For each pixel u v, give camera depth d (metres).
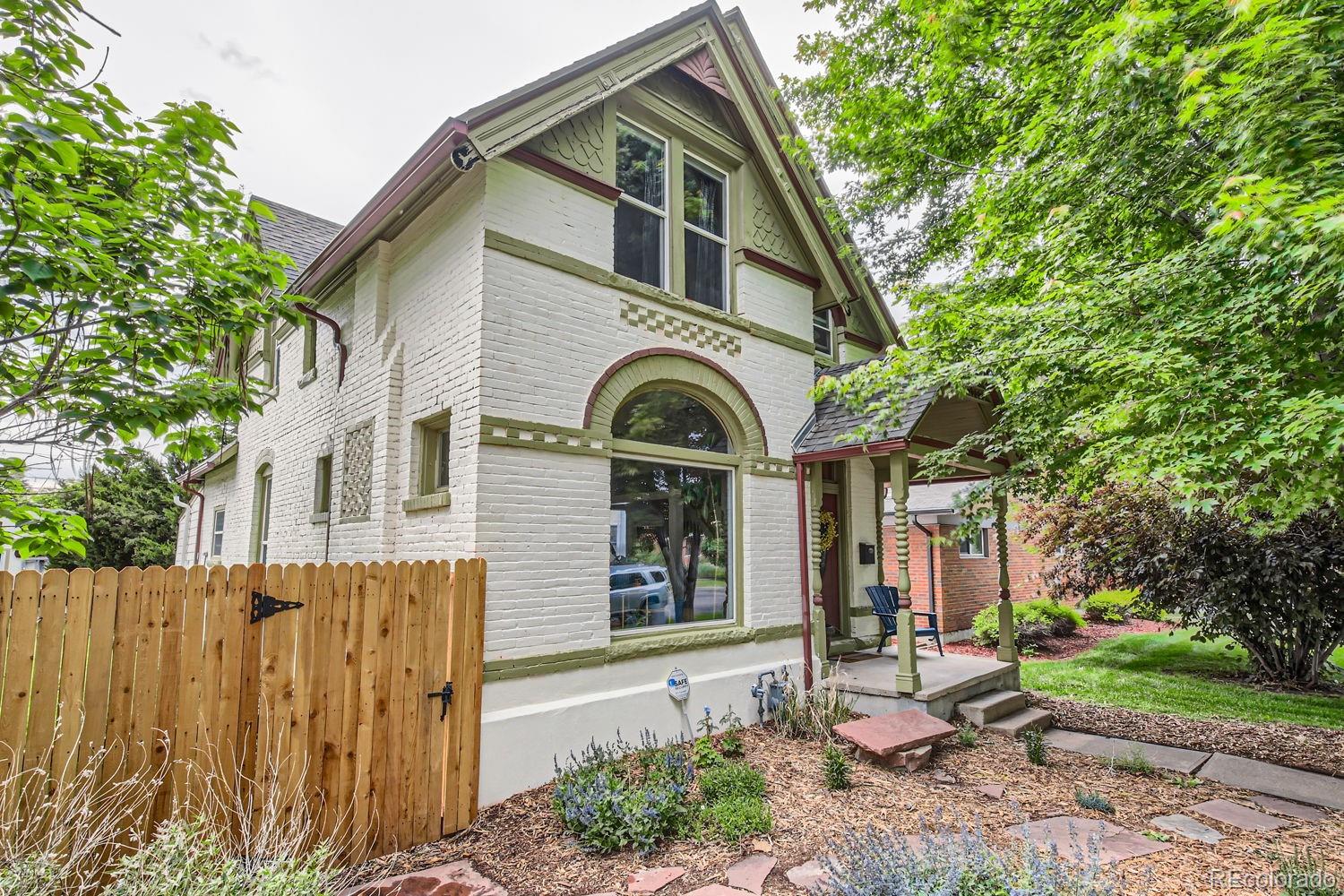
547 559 5.75
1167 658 11.30
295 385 9.88
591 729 5.77
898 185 10.92
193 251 4.52
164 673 3.66
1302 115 3.23
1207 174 4.56
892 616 9.14
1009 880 2.91
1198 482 3.75
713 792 4.90
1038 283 6.84
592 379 6.32
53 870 2.93
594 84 6.28
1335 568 8.55
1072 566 11.10
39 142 3.41
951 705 7.29
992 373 5.92
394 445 6.80
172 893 2.86
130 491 18.66
